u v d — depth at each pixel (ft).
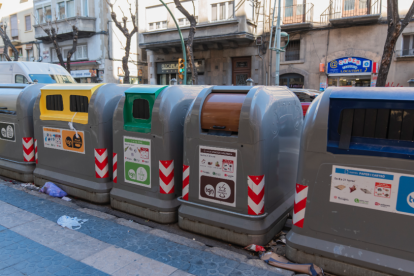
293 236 9.54
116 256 9.95
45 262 9.58
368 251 8.43
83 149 14.71
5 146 18.71
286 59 61.98
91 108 14.03
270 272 9.05
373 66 53.16
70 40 93.15
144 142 12.59
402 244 7.99
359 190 8.44
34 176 17.13
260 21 62.85
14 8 105.19
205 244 10.98
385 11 51.72
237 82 68.23
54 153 16.07
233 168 10.50
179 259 9.77
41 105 16.42
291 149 12.53
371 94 8.36
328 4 56.08
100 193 14.37
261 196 10.38
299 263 9.35
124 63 69.51
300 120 13.17
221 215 10.98
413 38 50.80
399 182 7.92
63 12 91.30
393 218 8.06
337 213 8.80
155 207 12.50
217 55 68.23
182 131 12.66
